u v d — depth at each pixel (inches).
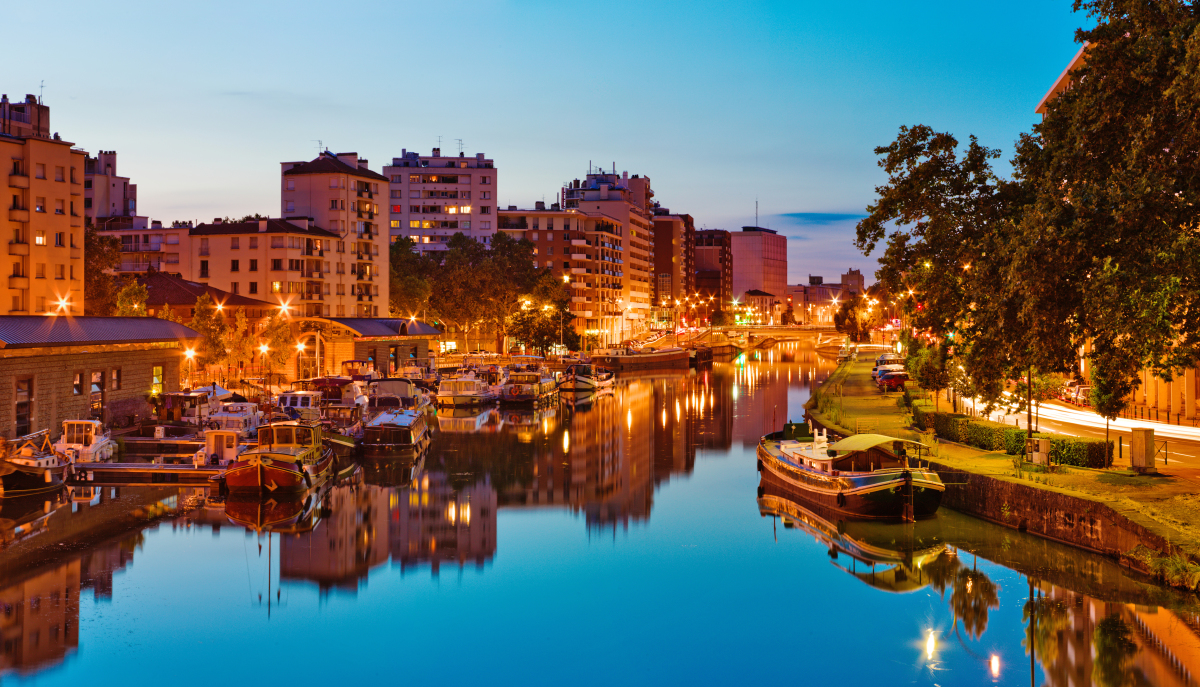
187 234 5073.8
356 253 5241.1
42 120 4397.1
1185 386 2253.9
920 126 1352.1
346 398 2979.8
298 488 1817.2
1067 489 1347.2
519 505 1872.5
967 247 1294.3
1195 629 1072.8
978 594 1217.4
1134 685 960.9
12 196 3329.2
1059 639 1080.8
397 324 4638.3
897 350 5002.5
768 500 1889.8
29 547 1469.0
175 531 1589.6
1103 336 1097.4
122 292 3430.1
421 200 7800.2
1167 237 985.5
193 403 2468.0
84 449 1964.8
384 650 1109.7
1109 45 1112.2
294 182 5196.9
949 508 1584.6
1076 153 1139.3
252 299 4559.5
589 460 2420.0
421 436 2578.7
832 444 1688.0
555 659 1085.1
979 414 2321.6
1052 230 1027.3
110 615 1192.2
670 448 2630.4
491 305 5826.8
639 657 1090.7
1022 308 1079.0
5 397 1962.4
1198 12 1035.3
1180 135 997.8
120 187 6205.7
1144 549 1151.6
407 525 1699.1
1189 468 1487.5
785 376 5516.7
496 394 3745.1
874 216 1381.6
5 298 3304.6
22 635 1121.4
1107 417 1513.3
